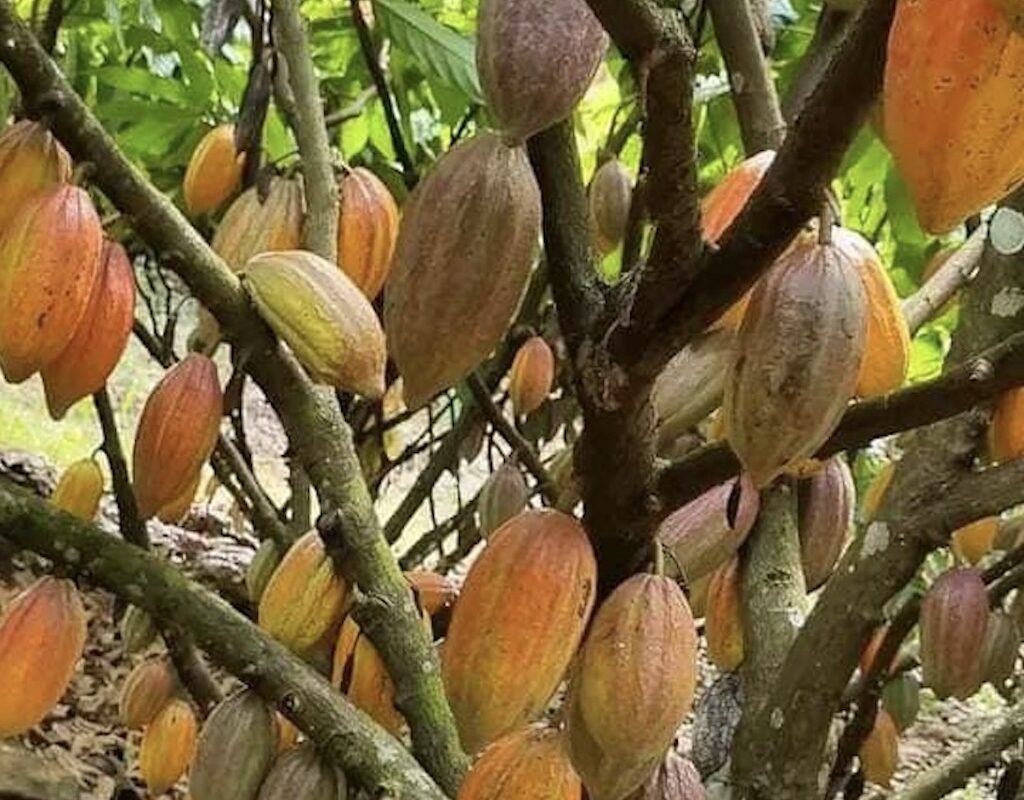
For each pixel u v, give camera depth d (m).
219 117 1.82
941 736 2.90
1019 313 1.02
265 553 1.15
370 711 0.92
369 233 0.97
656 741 0.57
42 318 0.73
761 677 1.04
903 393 0.56
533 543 0.57
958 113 0.43
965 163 0.43
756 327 0.53
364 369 0.81
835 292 0.53
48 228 0.73
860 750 1.18
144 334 1.48
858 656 1.01
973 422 0.99
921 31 0.43
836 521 1.00
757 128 0.98
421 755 0.89
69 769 2.12
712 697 1.14
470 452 1.81
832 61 0.47
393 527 1.72
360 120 1.83
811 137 0.48
